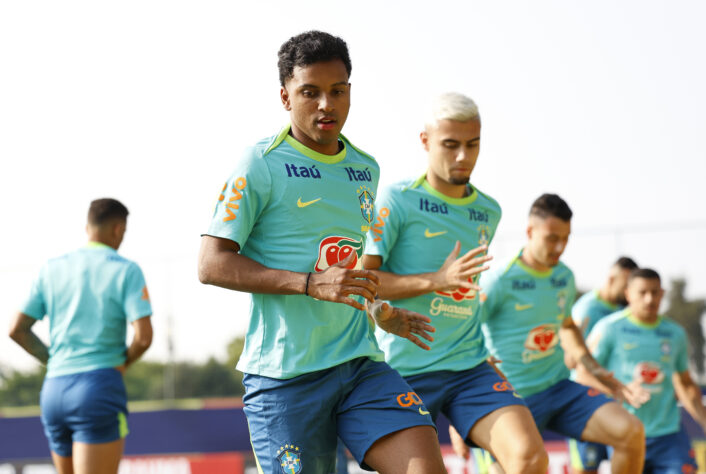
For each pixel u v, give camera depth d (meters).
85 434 8.84
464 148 6.73
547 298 8.36
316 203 4.96
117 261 9.06
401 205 6.89
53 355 9.03
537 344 8.30
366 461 4.98
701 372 15.67
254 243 5.00
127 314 8.96
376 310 5.12
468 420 6.58
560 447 14.02
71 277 9.00
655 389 10.46
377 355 5.22
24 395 17.88
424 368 6.78
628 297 10.70
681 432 10.52
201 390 17.66
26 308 9.14
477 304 7.02
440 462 4.84
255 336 5.04
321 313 4.96
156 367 17.86
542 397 8.26
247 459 15.83
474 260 5.97
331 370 5.02
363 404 5.01
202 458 15.84
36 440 15.90
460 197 7.08
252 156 4.90
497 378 6.72
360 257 5.21
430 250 6.91
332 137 4.91
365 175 5.25
